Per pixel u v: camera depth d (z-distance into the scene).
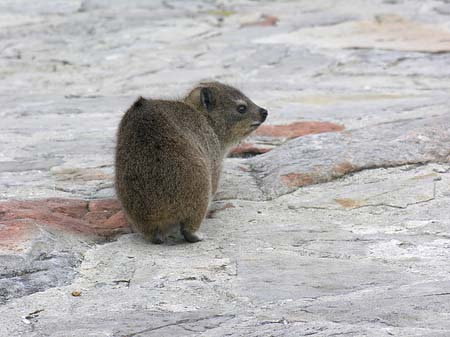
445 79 18.95
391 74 19.50
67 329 7.80
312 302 8.24
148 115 10.52
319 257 9.59
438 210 11.06
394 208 11.23
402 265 9.22
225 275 9.10
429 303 8.06
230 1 29.48
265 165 13.01
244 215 11.27
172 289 8.74
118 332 7.70
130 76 20.38
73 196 12.34
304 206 11.48
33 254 9.59
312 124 15.49
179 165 10.23
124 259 9.73
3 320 8.06
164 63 21.38
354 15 25.62
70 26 25.47
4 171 13.68
